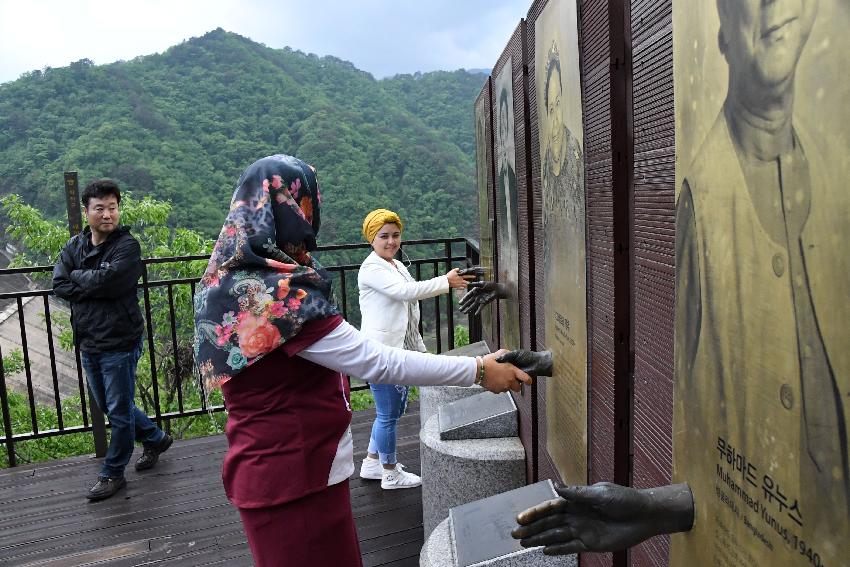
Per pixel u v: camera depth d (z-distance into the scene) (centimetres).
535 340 256
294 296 153
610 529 112
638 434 148
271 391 159
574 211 183
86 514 340
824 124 74
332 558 167
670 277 125
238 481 165
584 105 170
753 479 93
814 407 78
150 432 388
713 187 102
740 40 92
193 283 436
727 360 100
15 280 1594
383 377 160
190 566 291
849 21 69
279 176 161
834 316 74
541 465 250
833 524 75
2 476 388
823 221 75
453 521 216
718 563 104
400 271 357
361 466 389
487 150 369
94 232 349
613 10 147
